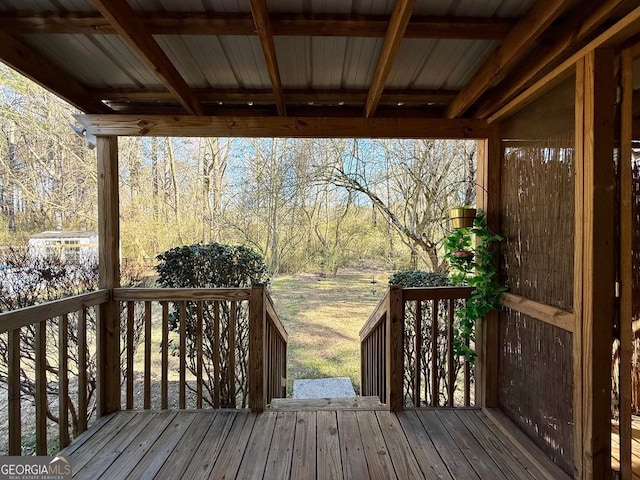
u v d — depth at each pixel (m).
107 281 2.72
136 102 2.91
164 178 8.60
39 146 7.69
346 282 8.84
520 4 1.73
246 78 2.53
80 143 7.91
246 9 1.79
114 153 2.78
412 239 6.88
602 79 1.66
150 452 2.15
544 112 2.14
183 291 2.72
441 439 2.30
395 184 7.43
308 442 2.26
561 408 1.99
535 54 2.08
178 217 8.55
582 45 1.81
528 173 2.32
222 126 2.75
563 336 1.98
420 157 6.82
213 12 1.81
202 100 2.81
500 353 2.65
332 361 6.00
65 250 6.33
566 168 1.95
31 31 1.89
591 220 1.69
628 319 1.69
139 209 8.35
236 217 8.67
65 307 2.26
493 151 2.71
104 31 1.89
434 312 2.84
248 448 2.19
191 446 2.21
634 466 2.09
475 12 1.81
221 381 3.72
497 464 2.04
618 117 1.69
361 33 1.89
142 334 5.16
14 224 7.40
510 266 2.54
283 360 4.54
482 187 2.77
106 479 1.90
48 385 4.04
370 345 4.07
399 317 2.68
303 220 8.89
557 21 1.85
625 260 1.69
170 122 2.73
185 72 2.43
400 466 2.02
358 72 2.42
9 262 3.93
